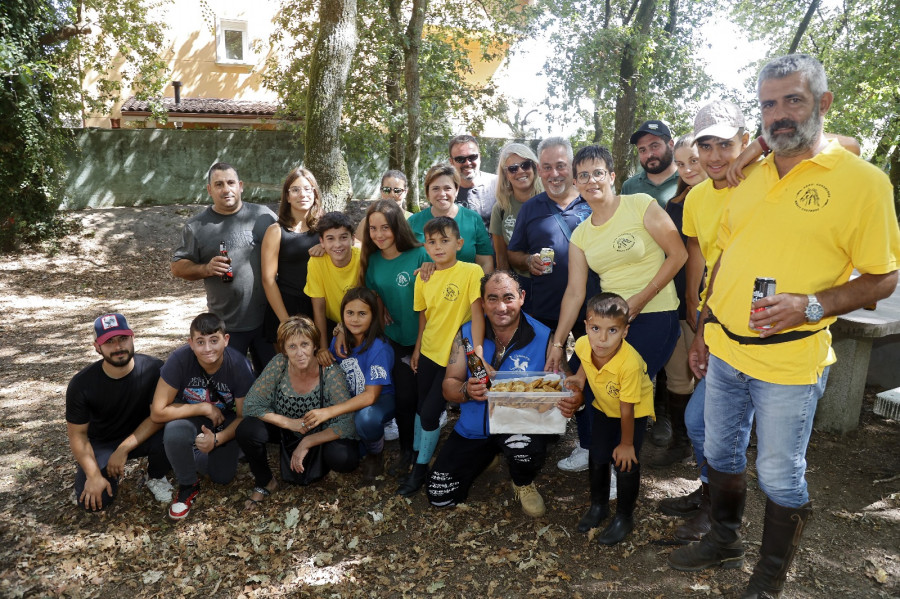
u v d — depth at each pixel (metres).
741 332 2.65
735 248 2.67
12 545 3.55
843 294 2.36
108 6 13.84
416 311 4.20
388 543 3.54
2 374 6.43
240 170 15.08
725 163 3.07
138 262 11.92
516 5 14.98
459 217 4.49
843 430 4.61
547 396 3.51
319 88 8.97
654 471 4.20
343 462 4.01
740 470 3.01
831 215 2.36
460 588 3.15
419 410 4.05
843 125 12.05
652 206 3.56
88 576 3.30
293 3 13.12
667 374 4.25
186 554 3.47
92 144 13.61
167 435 3.73
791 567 3.18
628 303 3.53
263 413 3.96
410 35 11.43
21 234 11.71
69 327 8.34
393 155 13.62
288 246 4.43
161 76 14.88
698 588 3.04
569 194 4.16
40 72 10.89
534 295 4.22
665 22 16.05
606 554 3.36
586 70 13.95
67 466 4.43
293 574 3.28
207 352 3.81
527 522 3.71
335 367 4.07
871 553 3.29
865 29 12.16
